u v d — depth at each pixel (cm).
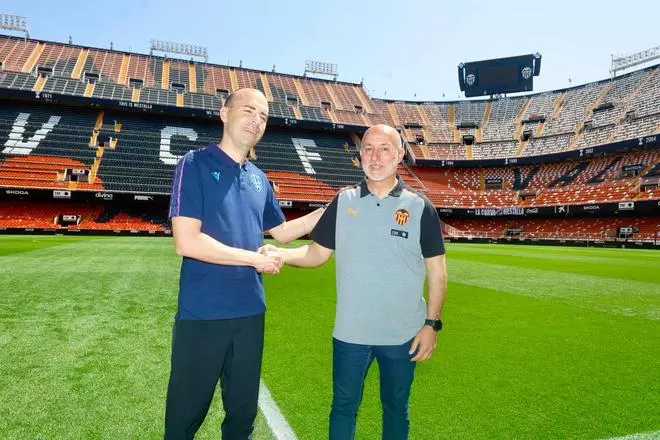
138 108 3597
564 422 287
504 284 983
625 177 3600
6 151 3145
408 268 213
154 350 420
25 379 342
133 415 282
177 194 188
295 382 348
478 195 4209
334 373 218
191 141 3772
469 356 430
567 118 4447
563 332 534
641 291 900
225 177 200
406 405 218
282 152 4175
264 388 335
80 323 521
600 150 3641
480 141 4653
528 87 4866
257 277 208
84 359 392
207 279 192
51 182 3020
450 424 281
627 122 3878
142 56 4378
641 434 271
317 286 871
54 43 4059
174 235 186
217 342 191
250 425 208
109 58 4166
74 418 277
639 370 394
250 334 201
